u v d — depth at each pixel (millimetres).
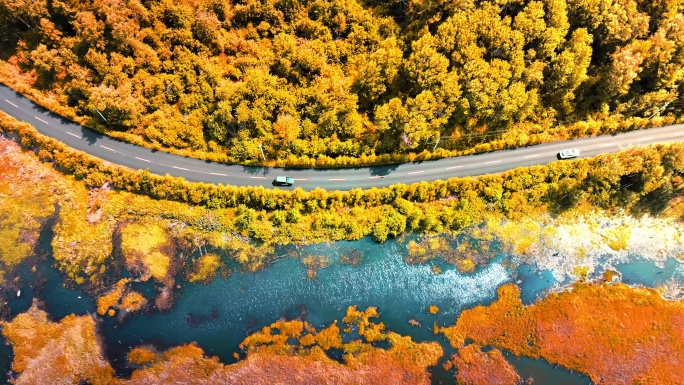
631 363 82188
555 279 89750
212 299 87875
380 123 93062
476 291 89000
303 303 87875
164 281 89000
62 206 93938
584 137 99938
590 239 93188
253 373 82125
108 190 95375
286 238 92688
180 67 100312
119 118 96188
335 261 91500
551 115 100188
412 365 82625
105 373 82062
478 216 94875
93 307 86625
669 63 93250
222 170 96938
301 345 84312
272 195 92812
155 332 85062
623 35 94688
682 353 82812
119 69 97125
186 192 93438
